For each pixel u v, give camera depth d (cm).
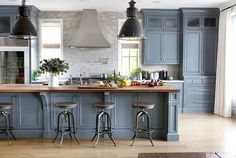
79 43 767
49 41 822
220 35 748
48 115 495
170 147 445
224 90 714
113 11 818
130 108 500
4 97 493
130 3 530
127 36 518
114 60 827
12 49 714
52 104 495
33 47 758
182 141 480
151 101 499
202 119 673
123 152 420
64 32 816
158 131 504
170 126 481
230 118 688
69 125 473
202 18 778
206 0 682
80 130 500
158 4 727
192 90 776
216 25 779
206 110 780
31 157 397
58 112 496
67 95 495
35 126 498
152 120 502
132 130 502
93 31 780
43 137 497
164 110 498
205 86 777
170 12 789
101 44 774
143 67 834
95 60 825
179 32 799
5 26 736
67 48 820
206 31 779
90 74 826
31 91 464
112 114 498
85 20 786
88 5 739
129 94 497
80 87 488
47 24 819
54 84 505
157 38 796
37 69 803
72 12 816
